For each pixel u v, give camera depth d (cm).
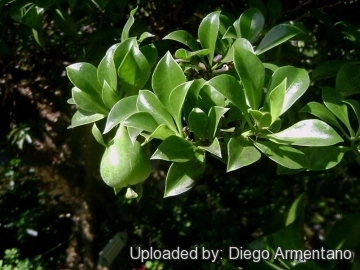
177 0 62
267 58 51
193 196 129
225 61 39
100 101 38
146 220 119
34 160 131
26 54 84
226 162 35
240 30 41
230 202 124
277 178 131
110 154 34
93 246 106
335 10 62
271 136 34
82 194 112
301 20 63
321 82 65
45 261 110
